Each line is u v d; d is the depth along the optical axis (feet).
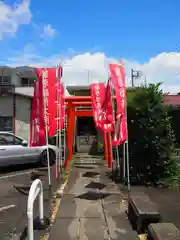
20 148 43.83
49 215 21.17
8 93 75.87
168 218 20.56
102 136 66.90
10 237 17.79
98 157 59.21
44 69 27.27
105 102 34.14
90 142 67.41
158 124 31.19
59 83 31.30
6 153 42.11
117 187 30.63
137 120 31.42
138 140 31.32
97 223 19.56
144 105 31.37
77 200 25.39
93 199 25.72
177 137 68.44
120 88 26.76
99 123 33.86
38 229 18.33
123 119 26.89
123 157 31.99
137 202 19.58
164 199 25.61
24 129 76.74
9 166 45.75
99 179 35.42
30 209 14.52
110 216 21.03
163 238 14.15
